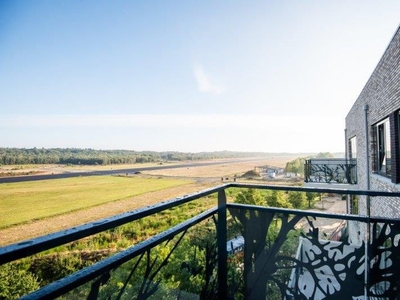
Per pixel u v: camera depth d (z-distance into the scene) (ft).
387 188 20.15
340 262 5.65
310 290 6.93
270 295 6.45
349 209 41.09
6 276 31.73
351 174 37.93
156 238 3.98
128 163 346.33
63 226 71.26
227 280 6.17
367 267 5.37
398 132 17.79
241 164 340.80
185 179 181.98
